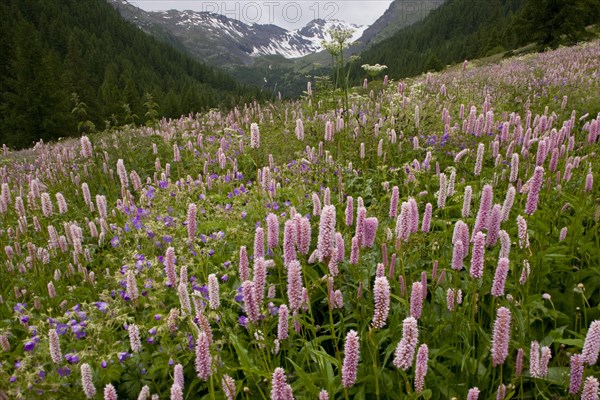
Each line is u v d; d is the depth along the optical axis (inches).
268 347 133.0
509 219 195.3
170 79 6441.9
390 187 274.7
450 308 134.4
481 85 612.7
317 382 129.1
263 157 344.2
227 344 149.6
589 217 186.4
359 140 327.9
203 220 246.8
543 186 215.5
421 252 176.9
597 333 99.9
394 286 158.4
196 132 495.2
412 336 99.3
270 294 158.1
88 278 196.4
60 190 355.9
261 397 132.3
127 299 169.0
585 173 220.8
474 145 296.7
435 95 520.4
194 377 142.9
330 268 134.0
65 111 2042.3
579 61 743.7
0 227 283.3
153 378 137.3
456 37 6889.8
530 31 1678.2
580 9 1549.0
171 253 147.5
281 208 250.4
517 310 135.0
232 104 627.2
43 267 218.7
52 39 5236.2
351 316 149.8
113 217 264.5
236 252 190.5
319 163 291.1
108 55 6013.8
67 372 136.5
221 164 295.4
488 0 7160.4
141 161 410.9
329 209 127.0
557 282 166.1
